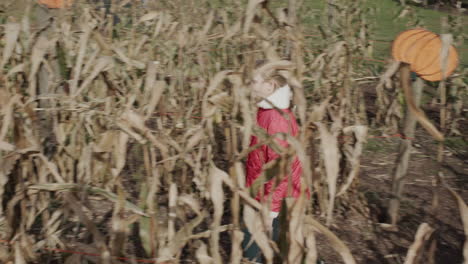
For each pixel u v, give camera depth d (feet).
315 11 21.93
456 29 20.08
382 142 18.52
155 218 7.64
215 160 13.42
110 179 10.25
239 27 7.50
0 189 7.89
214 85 6.98
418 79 11.94
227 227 7.22
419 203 14.67
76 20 13.93
